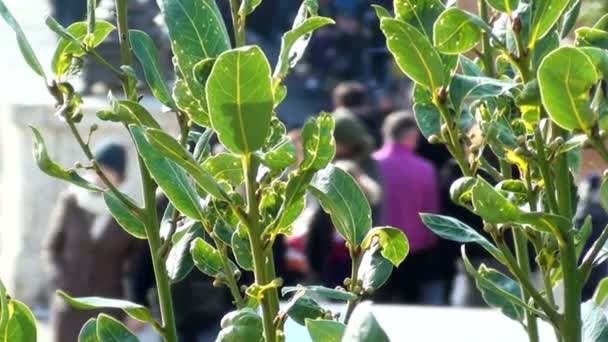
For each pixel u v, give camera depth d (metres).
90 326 1.29
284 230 1.20
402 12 1.29
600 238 1.21
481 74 1.34
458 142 1.24
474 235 1.24
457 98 1.22
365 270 1.31
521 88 1.23
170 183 1.23
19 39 1.24
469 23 1.20
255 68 1.09
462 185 1.21
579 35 1.26
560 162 1.21
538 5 1.19
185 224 1.31
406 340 2.52
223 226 1.31
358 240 1.31
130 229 1.33
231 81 1.09
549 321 1.21
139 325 3.93
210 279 3.54
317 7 1.24
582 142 1.18
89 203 4.18
